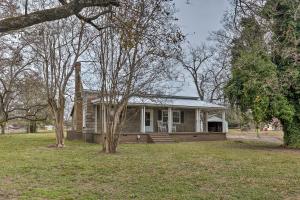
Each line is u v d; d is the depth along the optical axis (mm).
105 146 20031
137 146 24734
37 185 10367
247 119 24297
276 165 14602
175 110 34188
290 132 24484
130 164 14789
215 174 12242
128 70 19938
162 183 10641
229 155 18609
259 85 20391
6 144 26422
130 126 31219
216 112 38000
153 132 31156
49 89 24078
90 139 30500
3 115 13422
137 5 6250
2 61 16219
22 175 12047
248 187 10047
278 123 25719
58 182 10867
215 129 39688
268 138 35812
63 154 18844
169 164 14820
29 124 48812
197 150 21656
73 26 24203
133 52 19531
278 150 22031
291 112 22891
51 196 8914
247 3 7398
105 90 20125
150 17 7535
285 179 11273
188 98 37250
